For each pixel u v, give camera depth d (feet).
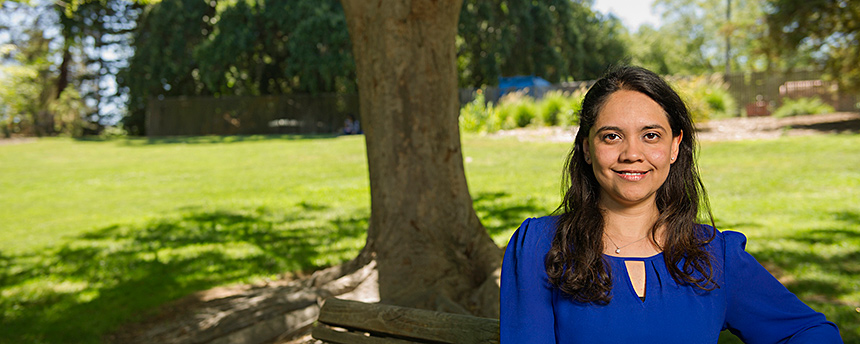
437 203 18.30
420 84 18.06
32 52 97.19
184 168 61.05
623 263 5.65
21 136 109.19
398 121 18.20
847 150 45.50
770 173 39.34
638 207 5.78
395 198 18.31
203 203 41.37
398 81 18.04
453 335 7.87
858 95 69.41
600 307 5.55
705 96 73.31
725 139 56.39
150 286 23.17
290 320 16.57
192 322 18.07
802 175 37.88
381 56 18.10
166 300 21.29
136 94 114.52
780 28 62.03
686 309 5.43
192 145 83.35
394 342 8.41
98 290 23.08
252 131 112.98
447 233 18.34
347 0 18.40
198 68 114.73
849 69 62.03
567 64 134.00
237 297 20.61
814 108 74.02
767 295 5.61
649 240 5.75
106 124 127.44
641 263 5.64
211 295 21.61
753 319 5.64
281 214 36.11
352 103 109.19
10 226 36.81
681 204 5.85
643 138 5.54
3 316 20.57
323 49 106.11
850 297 17.46
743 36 68.59
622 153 5.54
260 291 20.88
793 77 85.20
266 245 28.86
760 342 5.61
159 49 111.55
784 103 79.41
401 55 17.93
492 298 16.39
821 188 34.01
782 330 5.52
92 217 38.75
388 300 16.94
